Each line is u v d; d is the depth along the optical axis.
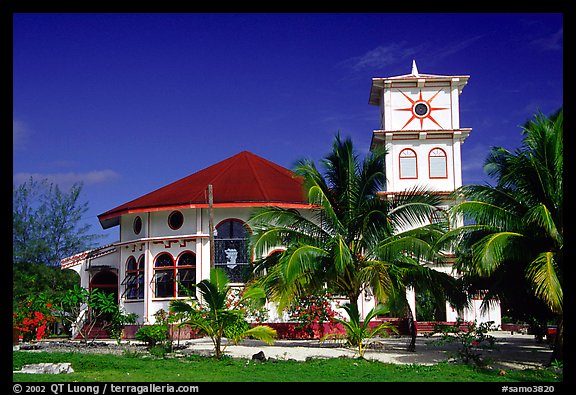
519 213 21.41
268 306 35.97
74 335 37.66
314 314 33.78
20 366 20.14
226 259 37.59
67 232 59.91
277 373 18.81
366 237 26.89
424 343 30.75
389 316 40.31
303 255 25.11
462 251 23.19
